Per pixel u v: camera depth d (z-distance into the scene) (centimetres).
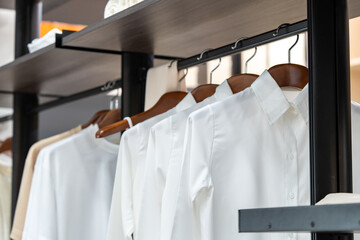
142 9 173
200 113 158
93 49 222
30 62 243
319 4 133
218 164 158
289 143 159
